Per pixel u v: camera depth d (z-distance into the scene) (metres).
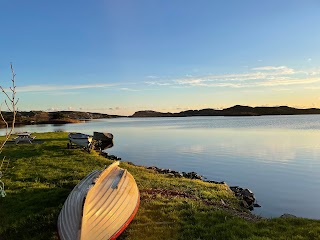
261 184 19.73
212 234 9.19
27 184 14.95
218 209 11.77
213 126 97.00
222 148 38.03
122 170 12.52
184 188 15.63
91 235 7.94
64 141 34.91
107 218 8.68
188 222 10.24
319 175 22.03
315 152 33.19
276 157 30.23
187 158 30.88
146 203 11.97
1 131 67.75
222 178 21.64
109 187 10.17
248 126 91.94
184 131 73.94
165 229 9.68
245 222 10.16
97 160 22.48
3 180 15.80
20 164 20.59
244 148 37.56
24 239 9.45
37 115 140.75
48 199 12.34
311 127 81.62
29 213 11.06
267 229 9.47
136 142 47.88
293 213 14.25
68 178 16.38
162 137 56.78
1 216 11.02
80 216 8.05
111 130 82.38
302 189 18.38
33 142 33.81
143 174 19.05
